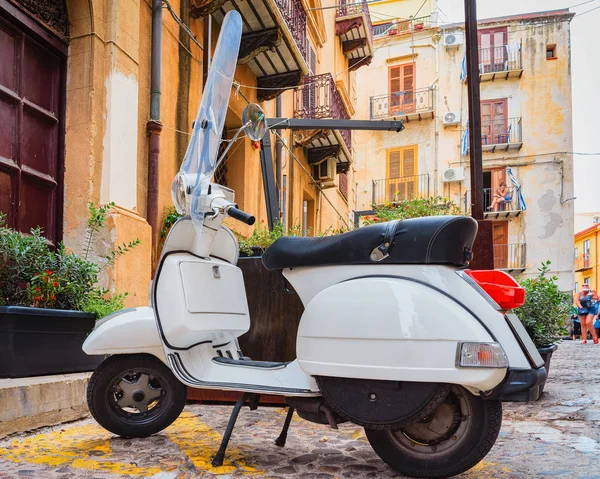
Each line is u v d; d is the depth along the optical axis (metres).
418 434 2.60
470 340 2.32
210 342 3.12
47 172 5.68
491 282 2.52
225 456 3.01
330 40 17.73
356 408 2.52
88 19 5.84
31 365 3.88
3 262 4.04
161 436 3.43
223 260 3.38
